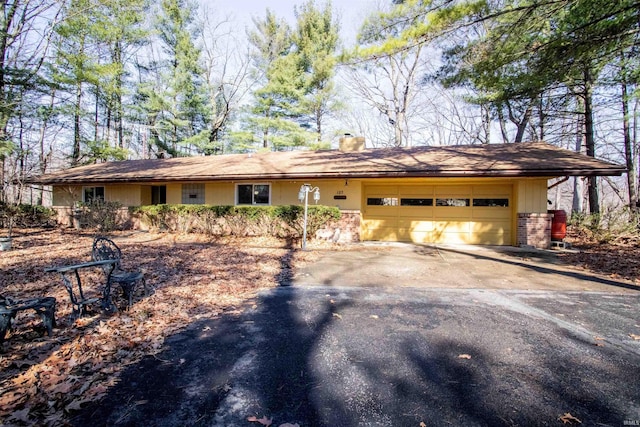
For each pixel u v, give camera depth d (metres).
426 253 8.91
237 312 4.26
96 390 2.47
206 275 6.16
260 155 15.40
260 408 2.29
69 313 4.02
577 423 2.15
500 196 10.82
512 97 7.50
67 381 2.58
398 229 11.75
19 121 11.18
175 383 2.60
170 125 22.88
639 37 6.21
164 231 12.38
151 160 17.38
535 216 9.77
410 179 10.80
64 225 14.48
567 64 6.56
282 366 2.88
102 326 3.65
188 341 3.38
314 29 20.81
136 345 3.26
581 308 4.41
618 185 21.78
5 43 10.13
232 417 2.20
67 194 15.30
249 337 3.48
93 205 12.95
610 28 5.80
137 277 4.30
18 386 2.50
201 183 13.56
